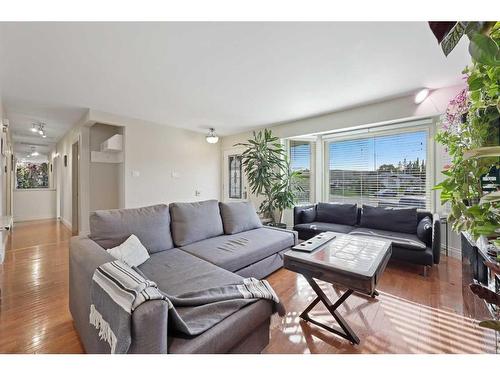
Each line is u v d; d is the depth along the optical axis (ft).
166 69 7.72
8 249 11.64
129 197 13.58
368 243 6.95
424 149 11.26
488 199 1.99
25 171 23.17
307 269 5.55
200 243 8.10
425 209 11.21
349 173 13.94
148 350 3.04
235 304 4.17
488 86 2.21
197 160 17.44
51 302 6.61
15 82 8.67
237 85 9.03
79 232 13.76
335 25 5.54
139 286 3.32
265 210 14.47
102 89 9.37
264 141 14.19
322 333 5.39
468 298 5.82
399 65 7.47
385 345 4.96
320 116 13.28
